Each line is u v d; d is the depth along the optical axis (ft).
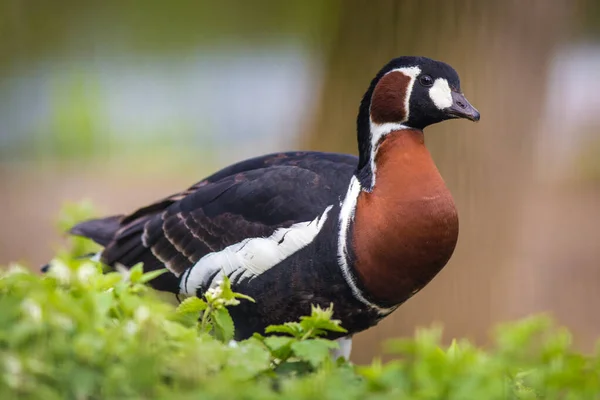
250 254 29.68
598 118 85.97
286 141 83.82
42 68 88.89
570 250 68.54
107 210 72.13
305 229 29.17
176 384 20.44
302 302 29.45
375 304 29.32
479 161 43.73
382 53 44.27
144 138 86.94
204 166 82.48
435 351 21.31
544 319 23.67
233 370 20.89
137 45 90.99
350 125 45.37
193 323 24.64
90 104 87.81
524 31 43.32
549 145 77.51
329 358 22.25
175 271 31.27
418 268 28.76
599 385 21.34
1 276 24.41
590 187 78.54
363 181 29.35
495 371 20.76
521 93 43.73
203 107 92.07
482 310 44.57
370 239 28.40
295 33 87.51
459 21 43.01
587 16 86.63
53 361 20.01
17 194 75.10
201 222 30.96
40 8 84.89
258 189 30.37
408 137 29.45
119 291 23.32
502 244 44.52
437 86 29.50
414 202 28.45
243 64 96.89
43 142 85.25
